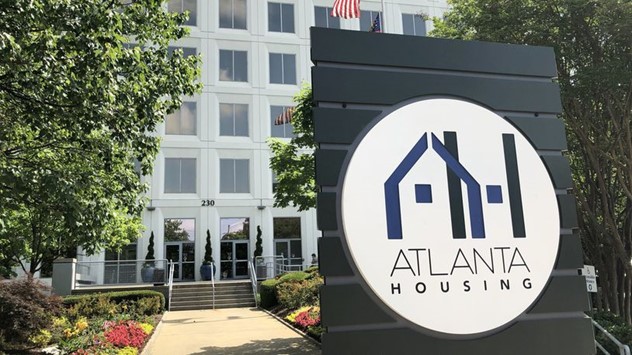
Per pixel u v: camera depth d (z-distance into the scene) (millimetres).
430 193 4500
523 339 4430
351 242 4223
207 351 10289
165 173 26516
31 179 6980
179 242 26062
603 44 9711
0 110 7902
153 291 17516
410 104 4641
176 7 28500
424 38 4828
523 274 4543
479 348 4320
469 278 4410
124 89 7723
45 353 9227
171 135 26891
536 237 4645
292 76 29344
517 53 5055
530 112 4961
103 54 6957
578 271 4734
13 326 8922
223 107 28000
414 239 4359
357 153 4395
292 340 11312
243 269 26469
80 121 7258
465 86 4840
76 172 8312
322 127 4422
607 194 11453
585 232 12250
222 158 27391
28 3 6074
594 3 9148
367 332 4141
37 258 16328
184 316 17000
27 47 6609
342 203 4289
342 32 4637
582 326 4562
